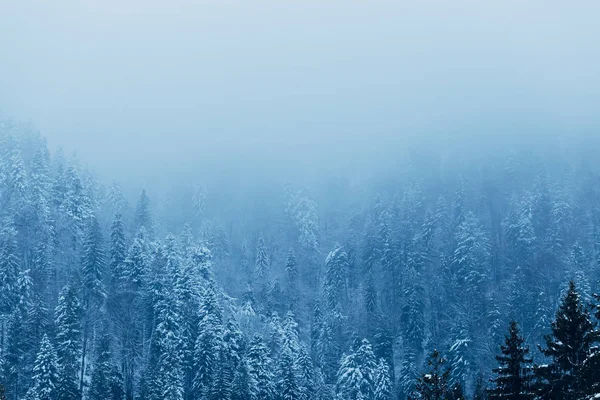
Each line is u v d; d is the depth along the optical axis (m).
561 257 96.00
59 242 81.56
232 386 54.78
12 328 60.06
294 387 59.16
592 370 19.42
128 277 76.62
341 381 69.81
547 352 20.80
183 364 64.38
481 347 78.00
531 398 20.47
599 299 20.84
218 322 67.62
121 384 60.53
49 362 53.84
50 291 73.00
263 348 65.12
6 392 53.94
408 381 71.56
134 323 72.75
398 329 93.88
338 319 93.31
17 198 83.31
